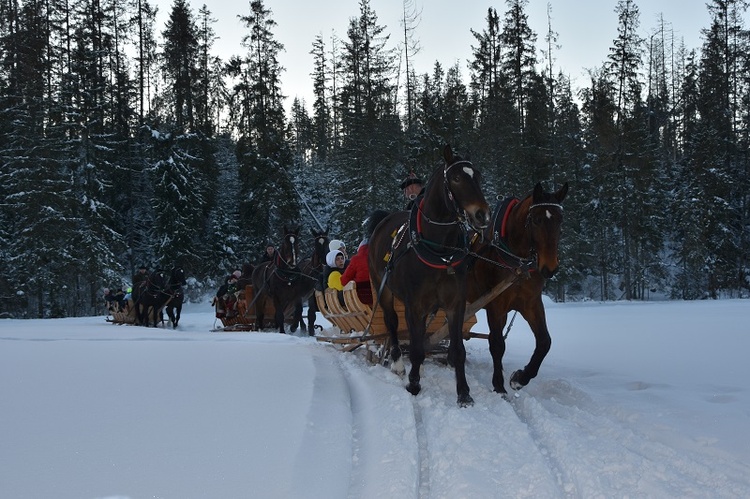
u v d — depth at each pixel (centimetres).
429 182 717
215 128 6159
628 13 5019
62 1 5134
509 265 742
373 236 886
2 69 4647
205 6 5838
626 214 4753
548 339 750
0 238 4369
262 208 4694
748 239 5100
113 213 4641
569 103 5747
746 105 5522
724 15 5609
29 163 4247
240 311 1950
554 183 4478
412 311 726
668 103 7275
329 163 6312
